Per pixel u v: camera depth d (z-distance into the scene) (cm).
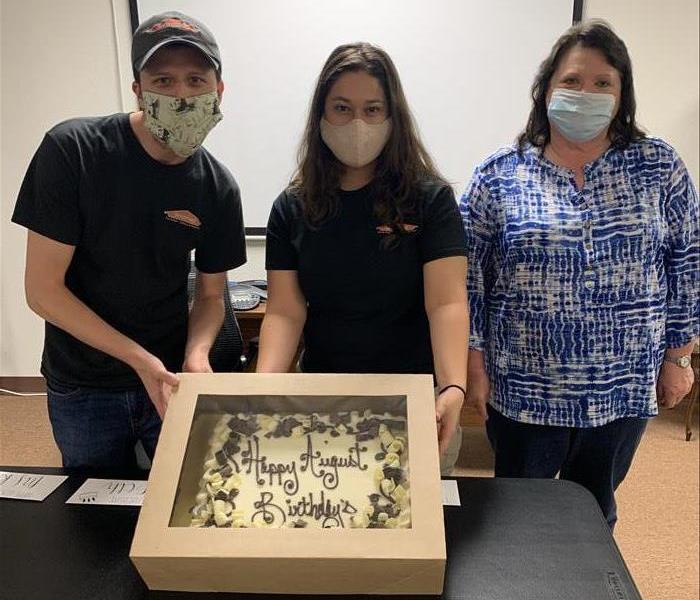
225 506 78
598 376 125
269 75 261
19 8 253
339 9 251
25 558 87
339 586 77
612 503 144
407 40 253
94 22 255
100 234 109
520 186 125
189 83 104
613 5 243
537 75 129
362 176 112
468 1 246
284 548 72
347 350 115
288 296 116
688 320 131
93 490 102
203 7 253
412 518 75
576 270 120
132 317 120
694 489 222
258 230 281
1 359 301
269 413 90
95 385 124
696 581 179
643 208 120
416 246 110
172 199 112
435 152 266
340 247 109
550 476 139
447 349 102
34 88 264
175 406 88
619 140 123
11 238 283
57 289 108
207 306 130
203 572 75
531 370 127
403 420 87
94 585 82
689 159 262
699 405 271
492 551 88
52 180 102
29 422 272
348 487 80
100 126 108
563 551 88
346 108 103
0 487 103
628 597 80
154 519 76
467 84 256
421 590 77
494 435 142
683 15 242
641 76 252
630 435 134
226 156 273
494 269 131
